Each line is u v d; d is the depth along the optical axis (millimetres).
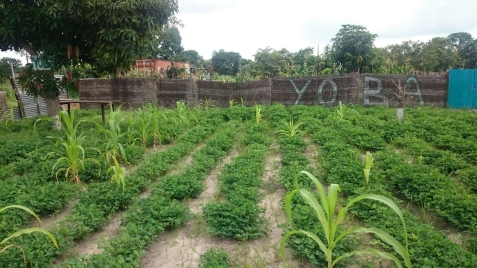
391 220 4117
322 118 12102
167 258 3834
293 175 5707
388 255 2861
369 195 2895
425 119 10711
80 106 16766
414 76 14359
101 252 3793
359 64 18203
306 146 8219
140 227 3992
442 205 4562
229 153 8289
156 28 9977
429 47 31594
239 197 4715
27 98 14719
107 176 5961
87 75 18250
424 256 3359
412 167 5953
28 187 5273
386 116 11688
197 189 5508
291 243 3746
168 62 31766
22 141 8047
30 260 3342
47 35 9508
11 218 4254
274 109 13367
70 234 3938
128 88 16344
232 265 3605
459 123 10055
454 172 6301
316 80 15078
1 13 8742
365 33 18156
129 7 9008
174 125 10383
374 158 6988
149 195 5480
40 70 9891
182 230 4449
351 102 14555
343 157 6652
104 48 9438
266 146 8398
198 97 16766
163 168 6488
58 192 5055
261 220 4320
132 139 8320
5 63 29906
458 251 3375
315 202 3086
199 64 40938
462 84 14227
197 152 7617
